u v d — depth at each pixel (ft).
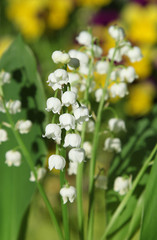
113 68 1.36
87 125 1.37
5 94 1.47
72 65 1.19
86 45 1.38
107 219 1.47
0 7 3.67
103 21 3.18
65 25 3.52
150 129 1.60
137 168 1.51
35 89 1.47
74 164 1.33
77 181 1.34
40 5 3.34
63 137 1.22
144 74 2.87
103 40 2.89
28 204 1.48
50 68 3.06
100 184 1.43
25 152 1.30
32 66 1.47
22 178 1.49
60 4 3.38
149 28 3.06
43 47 3.44
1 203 1.50
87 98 1.33
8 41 3.04
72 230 2.18
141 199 1.46
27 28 3.35
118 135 1.88
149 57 2.96
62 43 3.49
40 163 1.47
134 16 3.14
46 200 1.29
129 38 3.03
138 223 1.45
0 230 1.49
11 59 1.49
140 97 2.92
